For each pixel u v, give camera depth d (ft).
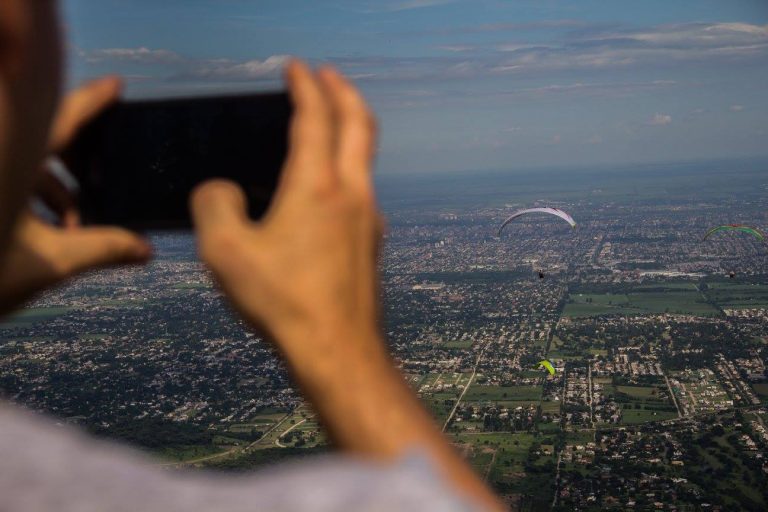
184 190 4.96
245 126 4.90
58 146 4.32
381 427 3.39
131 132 4.91
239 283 3.61
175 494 2.31
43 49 2.32
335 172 3.79
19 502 2.21
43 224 3.80
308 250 3.64
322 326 3.53
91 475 2.29
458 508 2.42
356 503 2.32
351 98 3.96
